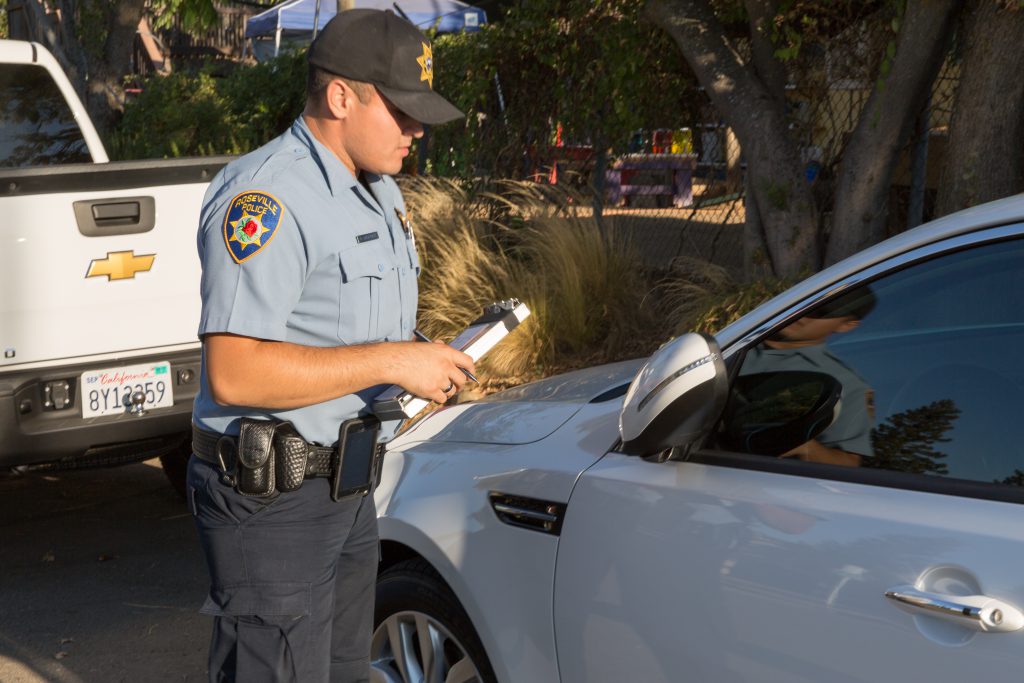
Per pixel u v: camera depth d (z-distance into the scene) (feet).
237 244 7.19
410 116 7.53
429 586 9.29
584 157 27.43
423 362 7.61
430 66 7.79
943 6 16.85
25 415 14.19
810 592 6.45
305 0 51.62
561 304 23.26
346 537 8.23
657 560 7.28
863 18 21.06
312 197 7.47
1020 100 16.17
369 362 7.43
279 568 7.82
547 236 24.11
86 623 14.37
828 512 6.59
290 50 41.96
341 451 7.85
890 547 6.23
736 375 7.67
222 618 7.94
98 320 14.64
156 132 37.91
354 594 8.73
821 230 21.59
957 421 6.60
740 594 6.79
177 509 18.86
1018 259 6.64
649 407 7.16
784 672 6.56
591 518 7.79
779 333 7.60
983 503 6.19
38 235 14.15
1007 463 6.31
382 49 7.48
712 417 7.25
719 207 25.73
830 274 7.52
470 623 8.97
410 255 8.26
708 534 7.04
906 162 22.34
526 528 8.30
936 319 6.89
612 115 26.12
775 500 6.88
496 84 28.60
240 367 7.20
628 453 7.49
